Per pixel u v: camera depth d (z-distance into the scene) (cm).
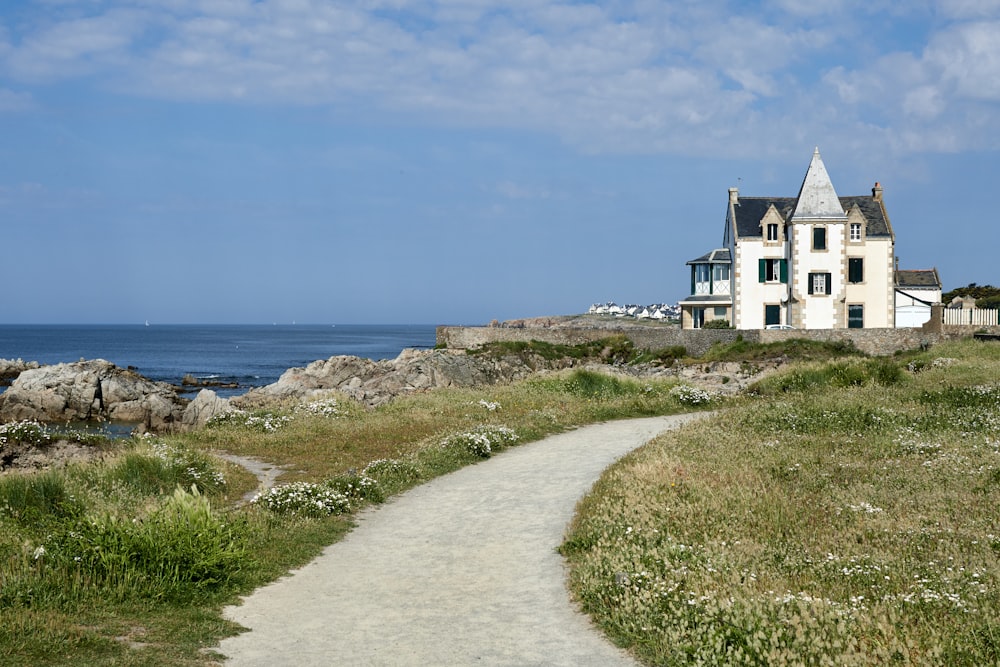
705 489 1819
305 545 1589
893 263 6450
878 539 1451
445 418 3378
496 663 997
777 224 6594
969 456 2091
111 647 998
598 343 7112
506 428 2909
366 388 5484
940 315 5491
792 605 1062
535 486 2130
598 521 1592
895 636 959
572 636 1096
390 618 1180
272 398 4588
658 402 3734
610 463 2389
